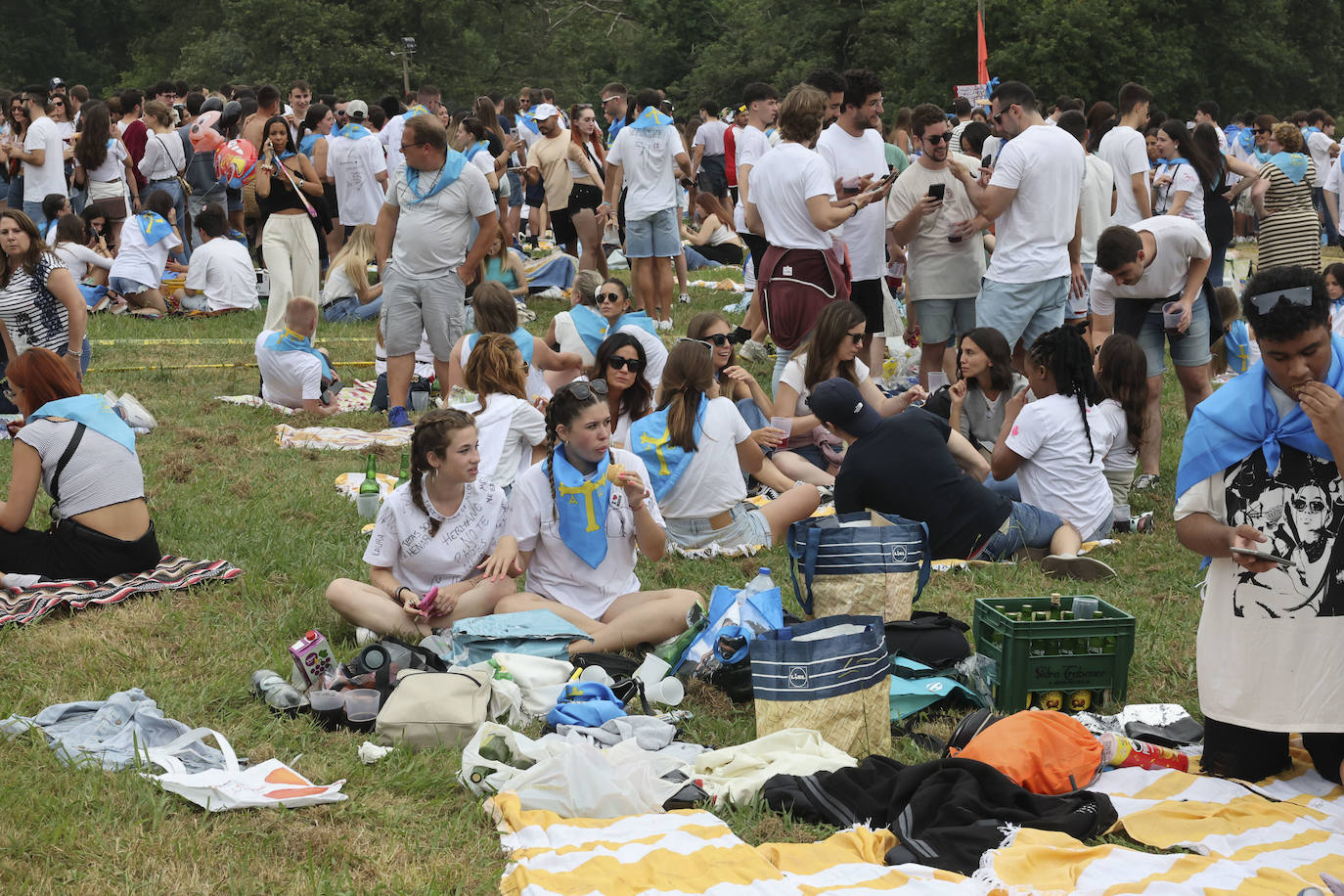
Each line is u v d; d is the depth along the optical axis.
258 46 51.66
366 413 10.00
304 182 13.98
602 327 9.16
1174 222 8.15
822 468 8.09
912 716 5.01
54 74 58.81
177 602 6.05
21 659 5.32
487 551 5.86
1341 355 4.16
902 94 49.44
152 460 8.46
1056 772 4.30
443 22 53.12
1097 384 7.21
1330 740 4.42
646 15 64.81
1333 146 20.47
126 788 4.18
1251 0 45.41
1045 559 6.57
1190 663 5.51
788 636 4.85
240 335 12.82
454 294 9.55
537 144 15.66
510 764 4.45
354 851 3.90
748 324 11.77
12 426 8.46
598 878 3.64
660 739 4.63
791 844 3.92
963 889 3.60
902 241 9.47
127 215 15.52
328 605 5.98
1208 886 3.61
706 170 18.77
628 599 5.77
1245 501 4.31
